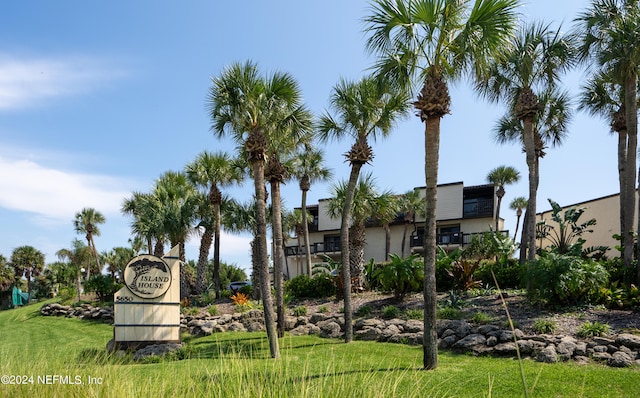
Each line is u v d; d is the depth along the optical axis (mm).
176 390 4000
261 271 11680
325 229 40500
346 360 9516
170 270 16156
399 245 38125
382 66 11102
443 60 10438
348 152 14234
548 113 20578
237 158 25906
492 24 9484
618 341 9953
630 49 14422
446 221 36500
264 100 12867
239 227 27125
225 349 12383
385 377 4230
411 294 17312
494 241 19734
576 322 11742
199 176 26859
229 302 23781
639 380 7719
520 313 13016
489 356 10586
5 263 57562
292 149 17359
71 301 32906
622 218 17953
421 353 10969
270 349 11016
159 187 28453
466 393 7145
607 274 13328
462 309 14391
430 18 9789
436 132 9828
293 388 3807
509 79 17109
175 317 15812
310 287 21156
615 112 18734
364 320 14516
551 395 7000
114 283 29891
